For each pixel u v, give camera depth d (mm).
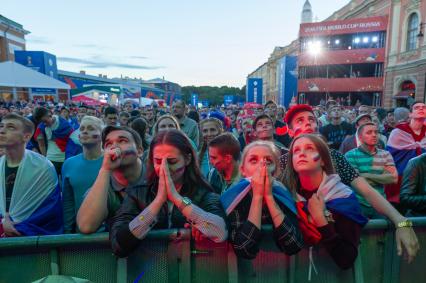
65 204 2203
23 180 1899
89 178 2188
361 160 2658
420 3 20562
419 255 1618
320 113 11797
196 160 1517
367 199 1696
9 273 1442
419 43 20688
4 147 1890
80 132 2219
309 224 1406
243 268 1465
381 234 1585
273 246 1471
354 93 30312
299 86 31812
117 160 1500
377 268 1582
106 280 1467
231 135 2248
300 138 1488
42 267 1463
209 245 1442
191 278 1452
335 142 5062
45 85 12383
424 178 2123
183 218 1486
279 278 1480
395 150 3473
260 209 1314
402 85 23641
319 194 1389
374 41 28234
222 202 1465
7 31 31875
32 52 22656
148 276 1446
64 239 1429
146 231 1280
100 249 1466
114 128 1746
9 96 16656
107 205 1596
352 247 1356
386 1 26719
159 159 1372
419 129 3416
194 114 7168
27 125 1997
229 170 2197
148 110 10516
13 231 1823
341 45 29953
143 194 1455
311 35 30828
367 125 2646
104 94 20797
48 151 4695
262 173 1312
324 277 1490
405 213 2523
